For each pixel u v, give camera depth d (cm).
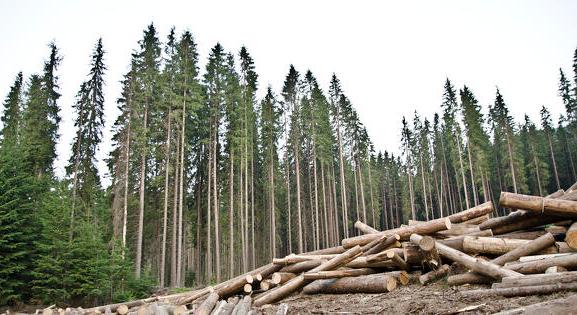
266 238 4747
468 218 1060
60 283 1869
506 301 655
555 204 876
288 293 1080
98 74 3000
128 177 2894
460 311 646
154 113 3078
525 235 995
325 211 4388
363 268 1098
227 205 3894
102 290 1992
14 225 1873
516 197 915
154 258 3988
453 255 906
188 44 3256
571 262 714
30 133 2811
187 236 3844
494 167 6294
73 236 2059
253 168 4306
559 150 6372
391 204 6875
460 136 5116
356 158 4891
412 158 6300
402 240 1130
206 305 916
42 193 2164
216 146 3734
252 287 1255
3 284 1792
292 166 4906
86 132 2869
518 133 6500
